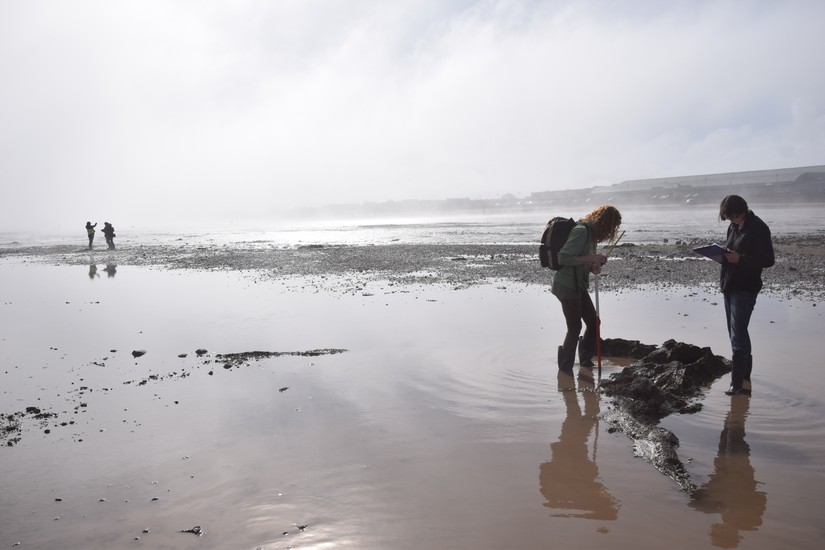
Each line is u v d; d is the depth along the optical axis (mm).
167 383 6723
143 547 3332
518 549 3178
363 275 17812
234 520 3596
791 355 7020
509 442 4695
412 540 3295
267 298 13445
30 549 3352
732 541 3213
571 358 6715
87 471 4391
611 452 4473
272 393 6191
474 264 20062
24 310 12633
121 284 17375
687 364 6660
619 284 13961
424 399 5832
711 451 4434
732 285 5957
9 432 5273
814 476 3979
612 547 3174
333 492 3904
